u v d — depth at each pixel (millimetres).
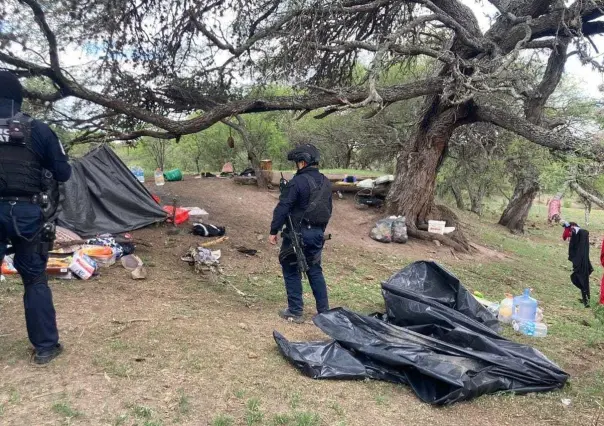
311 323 5816
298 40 9898
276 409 3611
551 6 11234
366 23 11367
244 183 14180
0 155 3557
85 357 4031
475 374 4277
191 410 3447
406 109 21594
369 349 4500
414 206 13078
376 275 9211
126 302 5586
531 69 13609
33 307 3828
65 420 3162
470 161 20609
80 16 8164
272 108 10078
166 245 8453
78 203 8344
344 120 24391
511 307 6922
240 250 8844
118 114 9867
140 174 12242
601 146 6785
